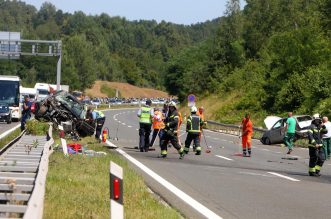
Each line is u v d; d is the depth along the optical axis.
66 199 17.19
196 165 32.91
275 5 140.12
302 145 58.06
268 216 17.72
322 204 20.59
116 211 11.59
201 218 16.95
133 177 23.55
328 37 100.25
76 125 46.88
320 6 104.44
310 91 83.75
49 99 46.75
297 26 136.75
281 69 96.06
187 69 158.75
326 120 41.50
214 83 138.12
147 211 16.45
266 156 43.50
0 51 106.56
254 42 140.38
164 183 24.20
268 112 95.62
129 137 58.38
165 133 36.84
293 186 25.59
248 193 22.62
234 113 108.06
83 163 26.83
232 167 33.06
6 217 13.38
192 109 37.59
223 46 147.88
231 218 17.14
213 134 77.81
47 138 35.22
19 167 21.83
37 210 10.53
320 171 33.84
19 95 75.12
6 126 65.62
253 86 113.62
